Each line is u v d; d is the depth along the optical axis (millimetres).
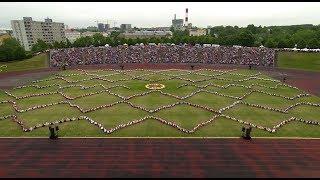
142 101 59781
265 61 104000
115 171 32656
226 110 54281
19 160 35250
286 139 41344
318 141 40781
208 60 108688
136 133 43188
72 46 131250
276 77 84125
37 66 100188
